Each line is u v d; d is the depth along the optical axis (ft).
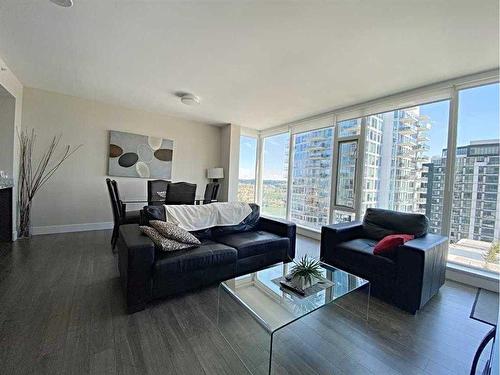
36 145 12.39
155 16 6.28
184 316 6.10
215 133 18.74
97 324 5.59
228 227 9.87
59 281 7.60
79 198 13.69
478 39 6.64
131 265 6.05
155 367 4.46
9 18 6.49
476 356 4.13
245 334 5.52
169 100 13.20
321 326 5.97
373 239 9.29
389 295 7.13
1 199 10.99
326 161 14.53
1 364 4.31
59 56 8.59
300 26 6.42
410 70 8.63
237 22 6.38
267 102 12.73
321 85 10.22
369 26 6.29
